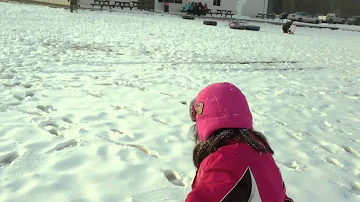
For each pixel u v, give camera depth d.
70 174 3.54
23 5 29.88
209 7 46.28
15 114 5.12
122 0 40.84
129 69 8.73
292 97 7.35
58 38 13.03
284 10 74.75
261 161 1.60
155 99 6.34
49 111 5.39
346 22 56.06
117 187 3.37
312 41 22.11
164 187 3.43
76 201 3.10
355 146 4.99
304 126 5.62
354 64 13.14
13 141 4.21
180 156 4.11
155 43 14.12
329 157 4.53
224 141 1.63
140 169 3.75
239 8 48.03
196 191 1.53
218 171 1.55
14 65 8.05
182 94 6.78
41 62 8.64
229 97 1.65
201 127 1.69
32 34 13.27
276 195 1.55
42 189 3.25
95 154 4.01
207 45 14.97
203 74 8.77
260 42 18.42
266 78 9.02
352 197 3.61
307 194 3.55
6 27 14.46
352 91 8.38
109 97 6.29
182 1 44.31
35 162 3.73
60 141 4.29
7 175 3.44
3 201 3.03
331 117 6.24
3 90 6.18
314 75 10.15
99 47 11.92
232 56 12.48
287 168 4.10
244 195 1.51
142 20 26.78
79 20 21.48
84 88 6.71
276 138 5.01
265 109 6.31
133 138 4.57
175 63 10.11
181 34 18.78
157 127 5.00
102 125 4.91
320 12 80.81
